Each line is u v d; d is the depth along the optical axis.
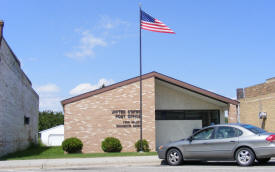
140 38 19.86
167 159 12.90
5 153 19.23
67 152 20.03
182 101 24.59
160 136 24.09
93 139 20.55
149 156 15.76
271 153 11.05
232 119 22.38
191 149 12.46
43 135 43.44
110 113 20.91
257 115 23.97
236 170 10.41
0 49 17.64
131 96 21.23
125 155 16.81
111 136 20.73
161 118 24.38
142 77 21.44
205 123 24.58
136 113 21.12
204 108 24.62
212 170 10.63
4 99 18.81
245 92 26.28
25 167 13.42
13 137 21.75
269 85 22.61
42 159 15.56
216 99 22.69
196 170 10.77
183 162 13.55
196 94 23.33
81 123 20.59
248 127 11.91
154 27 19.61
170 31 19.66
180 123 24.42
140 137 20.17
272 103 22.05
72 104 20.67
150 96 21.36
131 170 11.40
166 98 24.53
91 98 20.88
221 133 12.13
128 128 20.94
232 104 22.50
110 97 21.03
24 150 24.83
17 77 22.98
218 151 11.93
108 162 14.01
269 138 11.15
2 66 18.20
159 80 22.66
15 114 22.38
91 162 13.92
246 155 11.45
